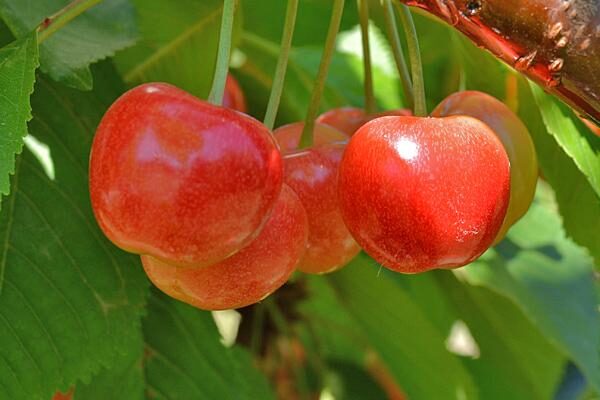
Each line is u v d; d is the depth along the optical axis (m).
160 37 0.33
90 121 0.29
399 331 0.38
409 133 0.24
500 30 0.24
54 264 0.29
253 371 0.34
